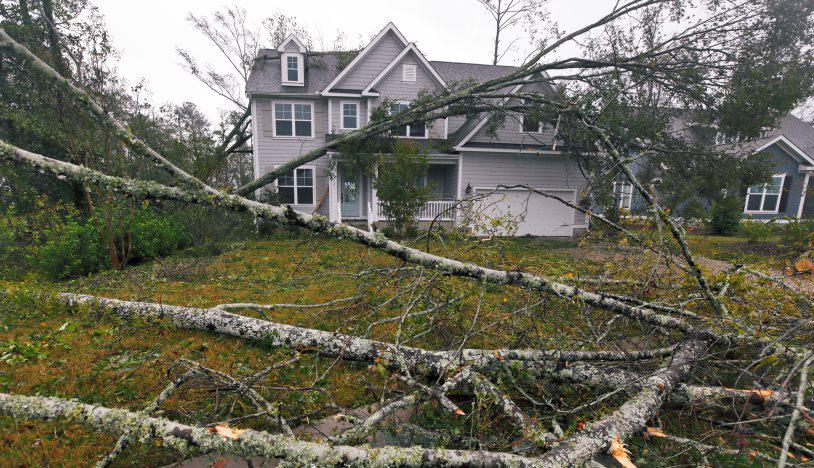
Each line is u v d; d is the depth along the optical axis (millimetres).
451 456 1759
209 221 11227
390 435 2479
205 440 1777
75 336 3975
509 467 1748
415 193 11219
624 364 2961
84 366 3387
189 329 4105
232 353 3619
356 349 3172
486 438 2344
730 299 3543
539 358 2775
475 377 2482
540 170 13828
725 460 2176
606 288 4430
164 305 4281
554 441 2020
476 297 4055
